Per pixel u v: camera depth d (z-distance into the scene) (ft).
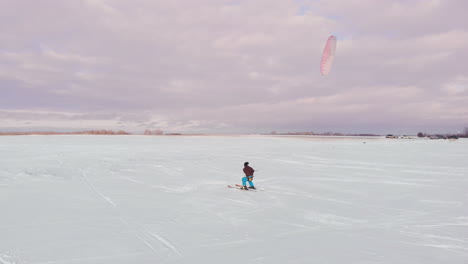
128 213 22.94
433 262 14.94
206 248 16.05
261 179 43.37
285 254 15.48
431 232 20.22
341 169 53.78
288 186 37.88
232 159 69.41
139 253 14.97
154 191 33.09
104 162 60.54
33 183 35.42
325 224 21.80
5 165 51.70
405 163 62.44
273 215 23.99
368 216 24.27
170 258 14.46
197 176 45.39
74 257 14.16
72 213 22.31
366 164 60.64
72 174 44.24
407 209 26.73
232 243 17.03
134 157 71.46
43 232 17.74
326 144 132.98
